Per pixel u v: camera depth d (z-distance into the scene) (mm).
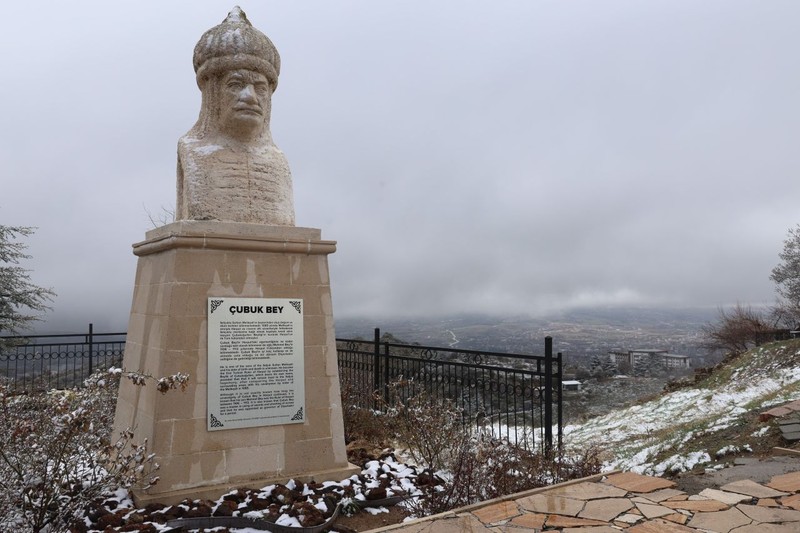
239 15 6047
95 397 4188
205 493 4789
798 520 3836
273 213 5719
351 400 8266
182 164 5711
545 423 6332
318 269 5648
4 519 3787
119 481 4121
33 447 4035
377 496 4891
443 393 7582
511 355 6738
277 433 5250
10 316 15250
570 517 3959
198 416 4898
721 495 4383
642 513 4008
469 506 4215
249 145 5809
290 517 4438
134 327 5691
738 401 11656
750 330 27203
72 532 4059
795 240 26266
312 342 5535
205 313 5027
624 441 10664
